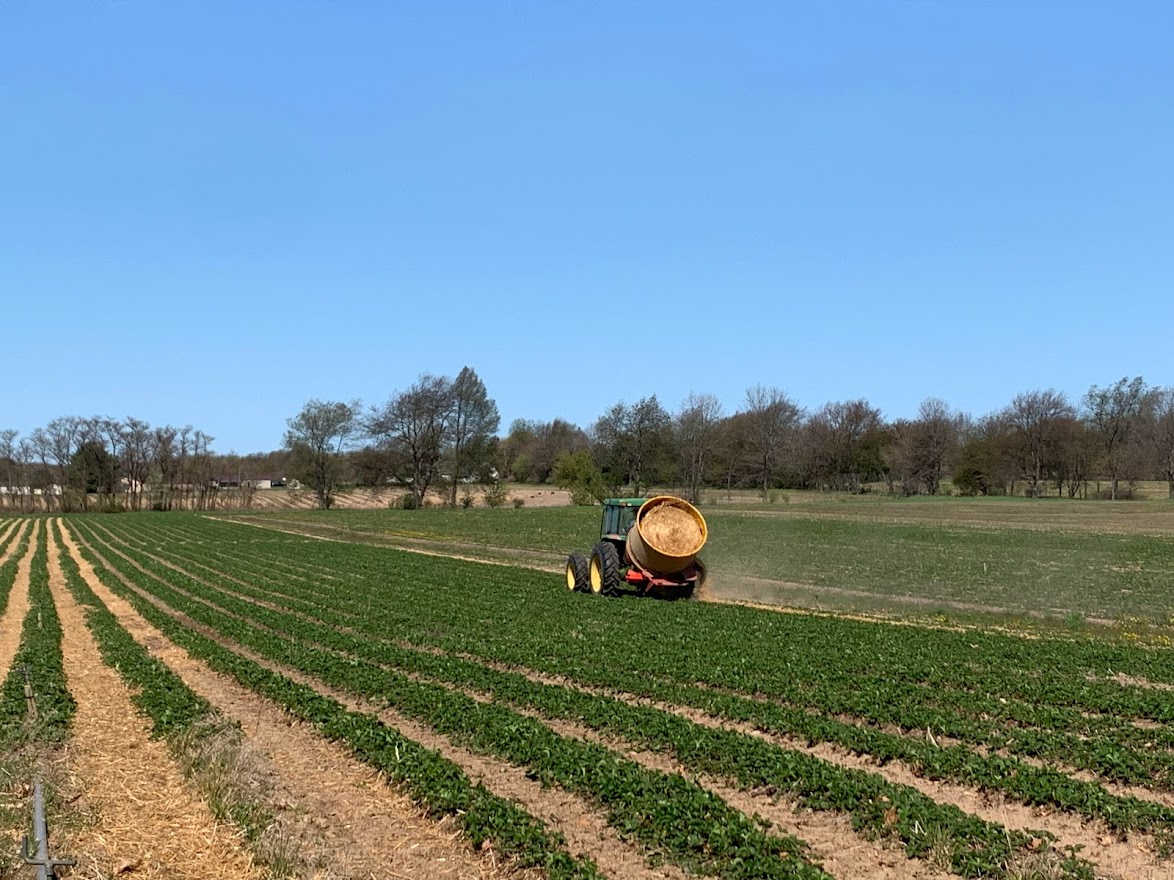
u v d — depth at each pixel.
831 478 106.50
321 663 17.84
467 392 107.88
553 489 121.75
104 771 11.59
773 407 104.62
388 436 105.31
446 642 20.17
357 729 12.71
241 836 9.23
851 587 31.38
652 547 25.92
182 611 27.56
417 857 8.88
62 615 27.91
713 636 20.22
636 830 9.15
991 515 69.44
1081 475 98.19
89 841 9.06
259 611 26.44
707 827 8.98
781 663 16.95
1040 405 99.00
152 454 119.75
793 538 50.22
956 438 106.38
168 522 86.94
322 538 63.91
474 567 40.66
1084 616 24.91
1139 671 16.53
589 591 29.77
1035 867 8.13
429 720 13.49
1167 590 30.17
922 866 8.48
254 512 103.38
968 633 20.67
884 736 12.02
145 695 15.34
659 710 13.46
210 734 12.69
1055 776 10.40
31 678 16.53
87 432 117.88
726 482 106.56
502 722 12.83
